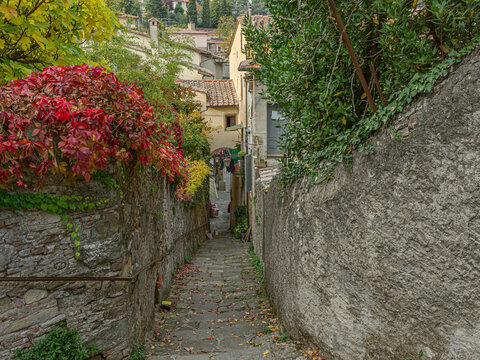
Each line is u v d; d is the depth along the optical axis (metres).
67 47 4.36
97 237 3.79
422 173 2.81
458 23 2.65
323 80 4.11
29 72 3.81
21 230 3.21
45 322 3.39
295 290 5.17
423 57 2.85
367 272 3.44
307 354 4.53
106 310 3.88
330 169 4.16
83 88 3.63
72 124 3.26
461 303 2.54
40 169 3.14
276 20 4.62
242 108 17.56
